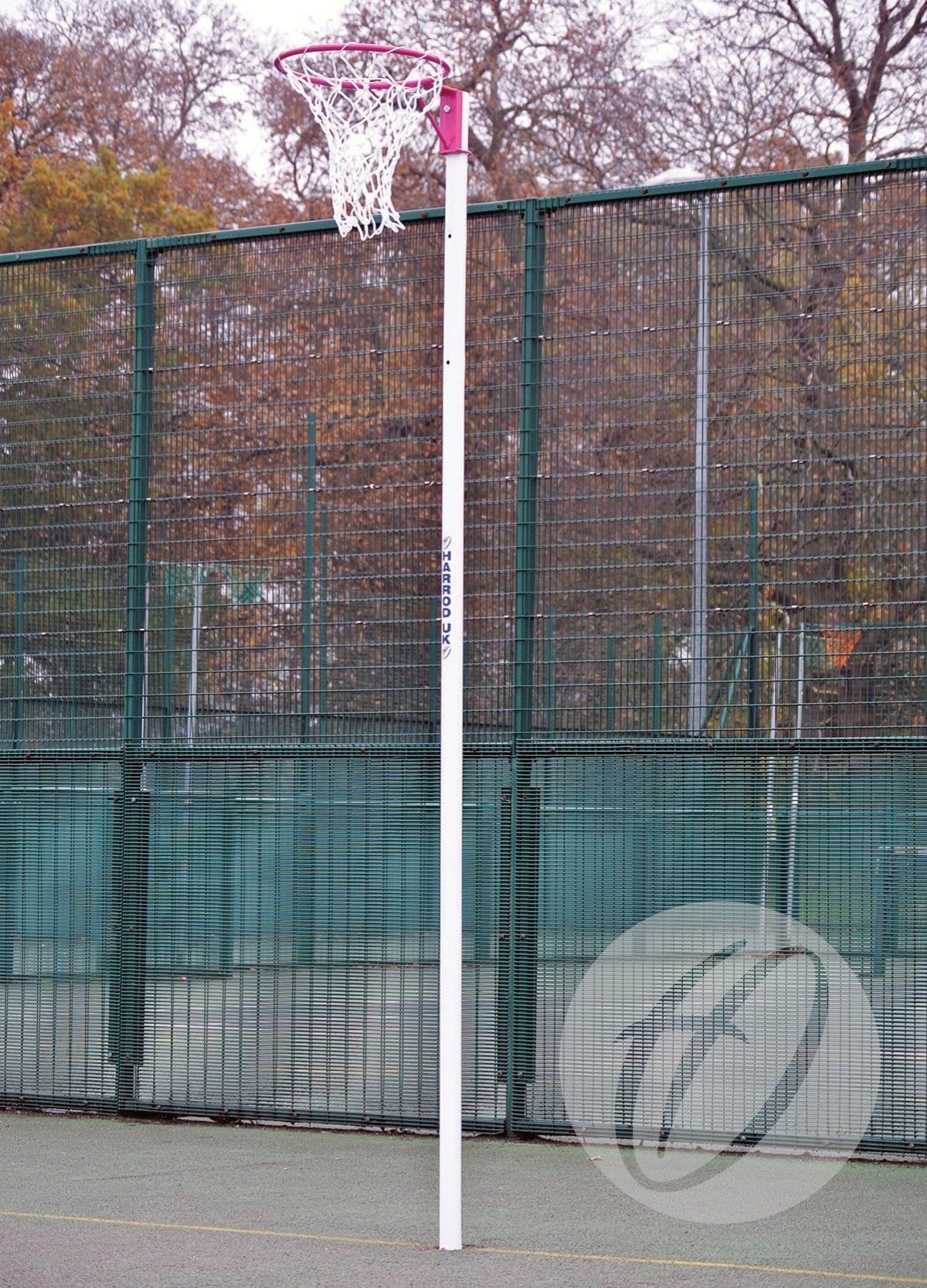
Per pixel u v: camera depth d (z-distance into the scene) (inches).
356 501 382.9
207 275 402.3
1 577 416.5
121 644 400.2
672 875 344.8
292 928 374.0
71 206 1451.8
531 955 354.0
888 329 340.8
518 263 373.4
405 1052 364.2
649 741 350.0
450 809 273.0
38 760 402.0
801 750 336.5
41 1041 395.9
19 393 418.9
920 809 327.6
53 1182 312.2
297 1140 353.7
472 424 374.3
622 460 360.2
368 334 385.7
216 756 385.1
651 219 361.4
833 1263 251.4
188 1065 380.2
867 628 337.4
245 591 390.3
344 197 299.1
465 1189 304.2
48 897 397.7
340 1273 245.3
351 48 290.0
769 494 347.6
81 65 1713.8
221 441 397.7
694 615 350.9
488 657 366.0
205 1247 261.9
